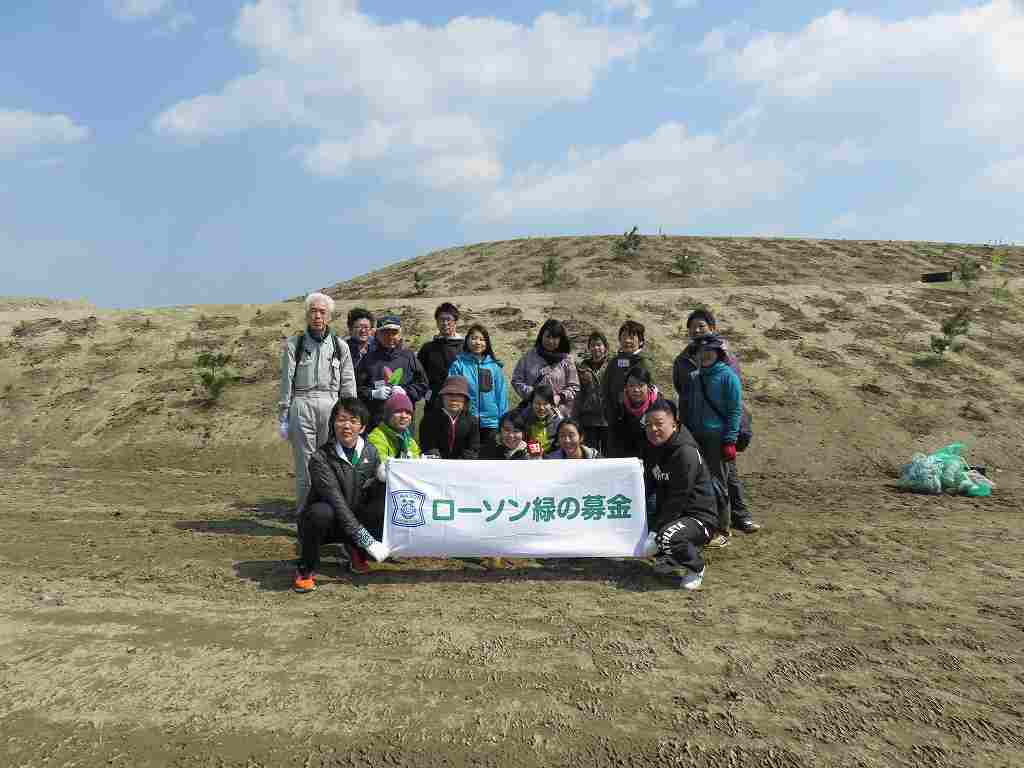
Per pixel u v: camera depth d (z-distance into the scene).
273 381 13.52
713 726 3.01
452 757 2.76
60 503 7.71
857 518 7.28
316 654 3.68
